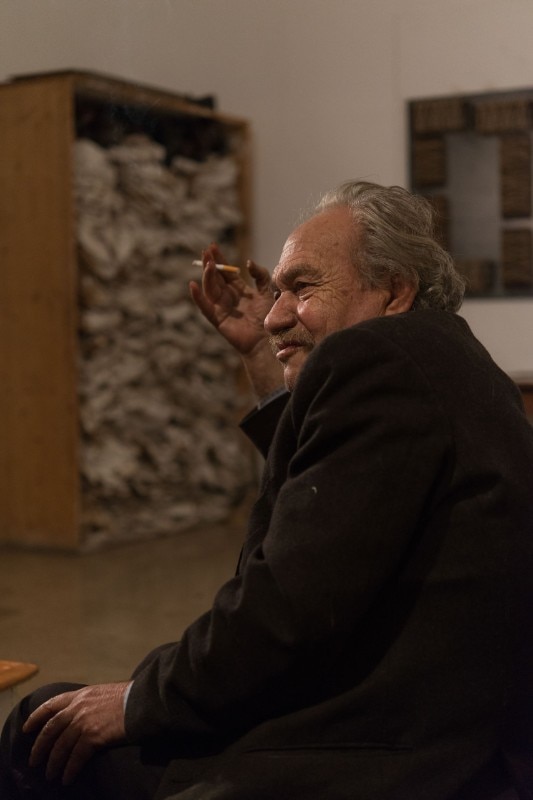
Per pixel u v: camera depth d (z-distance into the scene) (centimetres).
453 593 135
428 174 576
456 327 149
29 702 167
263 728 138
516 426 142
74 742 152
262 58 602
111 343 564
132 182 564
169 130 605
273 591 131
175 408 606
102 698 152
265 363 216
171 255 599
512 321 568
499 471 136
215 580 481
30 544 559
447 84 569
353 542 130
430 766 133
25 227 548
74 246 537
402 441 133
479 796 139
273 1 595
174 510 600
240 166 620
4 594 458
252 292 219
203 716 140
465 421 136
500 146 562
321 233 156
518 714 139
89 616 421
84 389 547
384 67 580
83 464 551
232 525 624
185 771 143
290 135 607
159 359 586
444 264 158
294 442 146
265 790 134
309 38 595
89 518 554
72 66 547
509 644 137
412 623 136
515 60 555
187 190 605
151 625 408
